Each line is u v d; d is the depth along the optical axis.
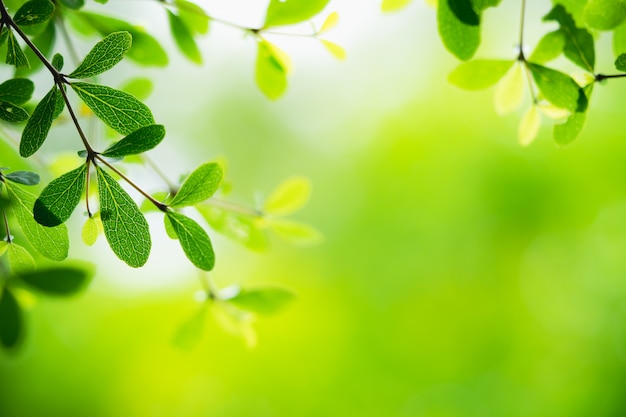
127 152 0.96
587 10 1.17
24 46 1.38
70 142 3.71
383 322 6.40
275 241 6.39
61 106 0.95
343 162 6.64
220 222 1.63
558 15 1.26
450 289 6.20
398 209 6.27
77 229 4.19
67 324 5.74
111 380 6.09
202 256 1.02
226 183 1.64
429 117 6.09
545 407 6.24
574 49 1.24
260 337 6.25
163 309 6.25
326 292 6.54
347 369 6.42
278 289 1.63
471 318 6.20
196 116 6.86
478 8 1.14
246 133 7.01
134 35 1.52
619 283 6.05
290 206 1.78
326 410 6.38
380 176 6.34
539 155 5.71
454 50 1.17
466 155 5.95
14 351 1.53
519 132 1.37
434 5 1.35
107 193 0.97
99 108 0.96
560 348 6.27
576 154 5.65
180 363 6.19
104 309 5.98
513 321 6.20
